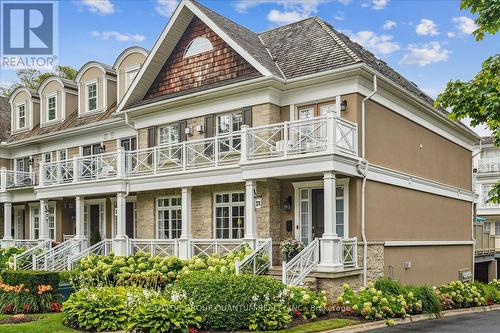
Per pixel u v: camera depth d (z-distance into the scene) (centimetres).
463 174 2359
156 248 1814
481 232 2597
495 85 941
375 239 1551
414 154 1847
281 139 1591
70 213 2434
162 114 1909
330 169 1348
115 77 2394
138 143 1994
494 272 2750
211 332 1003
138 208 1961
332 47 1623
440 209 2053
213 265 1373
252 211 1496
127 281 1360
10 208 2556
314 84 1570
